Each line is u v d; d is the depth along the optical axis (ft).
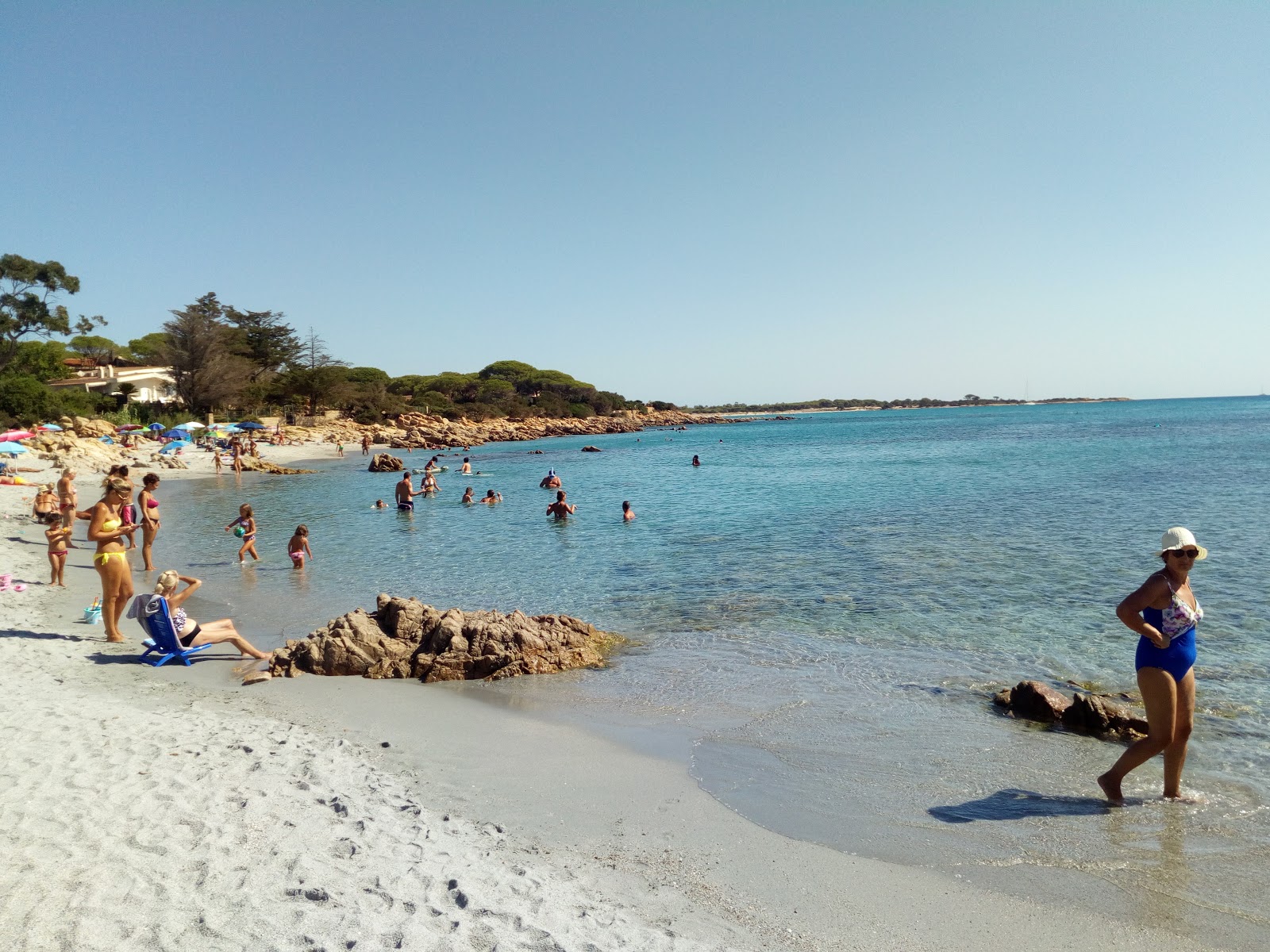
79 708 25.44
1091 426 369.30
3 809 17.03
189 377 274.77
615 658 34.01
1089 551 56.39
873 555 57.62
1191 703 19.17
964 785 21.01
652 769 22.33
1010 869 16.71
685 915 14.83
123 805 17.65
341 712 27.22
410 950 12.54
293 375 334.65
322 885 14.53
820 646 35.06
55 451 150.41
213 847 15.81
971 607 41.19
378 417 351.67
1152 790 20.42
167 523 85.66
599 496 112.47
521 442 333.83
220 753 21.80
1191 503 83.15
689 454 234.38
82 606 43.16
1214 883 16.01
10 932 12.28
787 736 24.68
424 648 32.91
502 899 14.65
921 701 27.68
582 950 13.03
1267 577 45.80
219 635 33.78
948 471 141.79
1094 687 28.68
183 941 12.40
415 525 82.58
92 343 410.72
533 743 24.36
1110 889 15.87
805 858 17.25
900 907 15.28
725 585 48.67
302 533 57.82
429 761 22.81
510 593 47.73
